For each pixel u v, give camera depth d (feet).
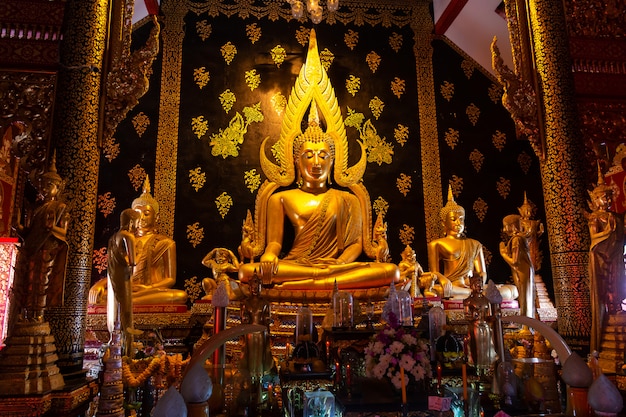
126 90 15.87
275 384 12.95
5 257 13.88
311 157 23.66
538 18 18.74
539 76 18.49
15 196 14.23
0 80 14.85
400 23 27.94
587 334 15.94
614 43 19.03
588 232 16.78
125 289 14.49
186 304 22.24
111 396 10.46
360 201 24.26
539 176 26.63
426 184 25.63
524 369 11.26
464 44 27.73
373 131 26.08
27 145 14.46
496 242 25.38
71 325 13.38
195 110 24.90
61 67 14.89
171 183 23.77
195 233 23.45
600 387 8.13
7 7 15.31
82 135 14.52
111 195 23.15
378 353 11.04
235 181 24.39
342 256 22.88
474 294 13.41
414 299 19.17
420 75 27.25
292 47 26.66
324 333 14.70
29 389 10.77
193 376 8.40
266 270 19.80
